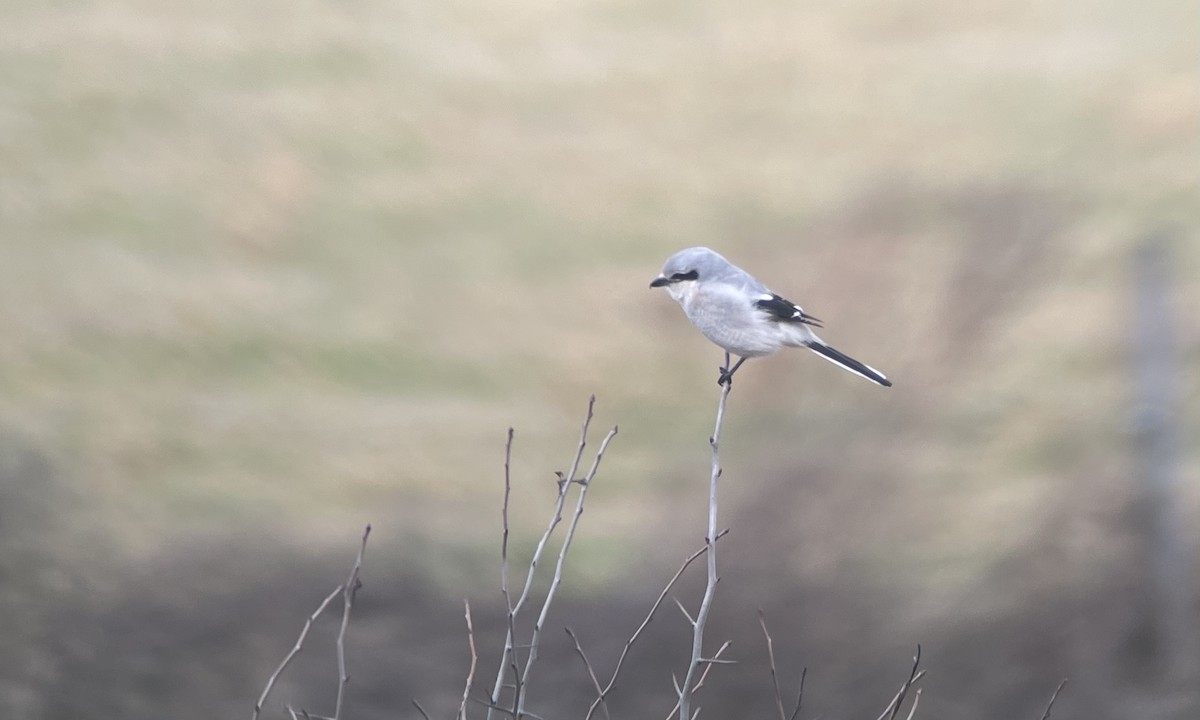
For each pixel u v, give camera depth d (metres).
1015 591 10.23
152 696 9.36
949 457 13.64
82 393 16.89
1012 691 9.40
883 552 11.10
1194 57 31.64
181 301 20.56
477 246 25.39
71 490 12.83
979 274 19.25
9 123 25.69
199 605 10.55
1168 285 10.23
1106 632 9.62
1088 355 16.09
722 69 37.56
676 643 9.88
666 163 30.31
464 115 32.12
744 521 11.34
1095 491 10.70
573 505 15.01
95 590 10.58
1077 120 28.62
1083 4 39.72
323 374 19.41
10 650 9.34
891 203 24.09
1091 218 22.11
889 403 15.20
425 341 20.97
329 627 10.59
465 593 11.71
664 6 44.44
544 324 22.00
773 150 30.98
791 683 9.46
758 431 15.91
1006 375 16.12
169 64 30.02
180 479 14.61
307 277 23.02
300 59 32.25
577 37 40.47
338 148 28.55
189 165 26.02
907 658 9.70
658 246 25.84
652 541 12.30
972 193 23.72
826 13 43.06
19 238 21.92
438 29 38.16
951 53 36.84
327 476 15.26
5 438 13.90
